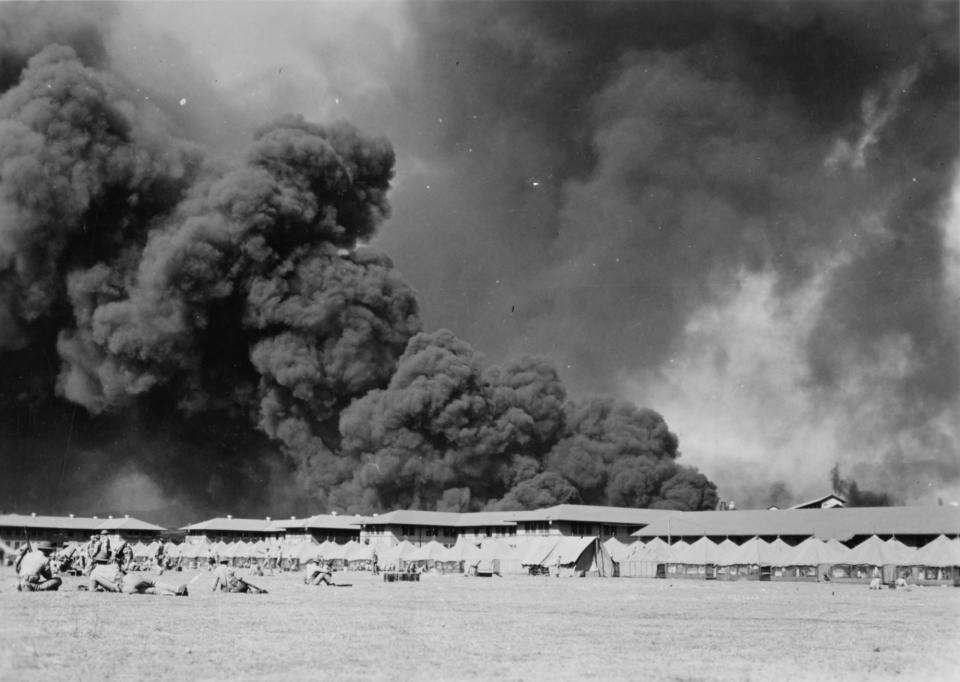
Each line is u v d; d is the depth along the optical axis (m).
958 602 53.19
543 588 68.69
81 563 70.62
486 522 128.62
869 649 27.92
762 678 21.83
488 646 27.67
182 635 29.53
